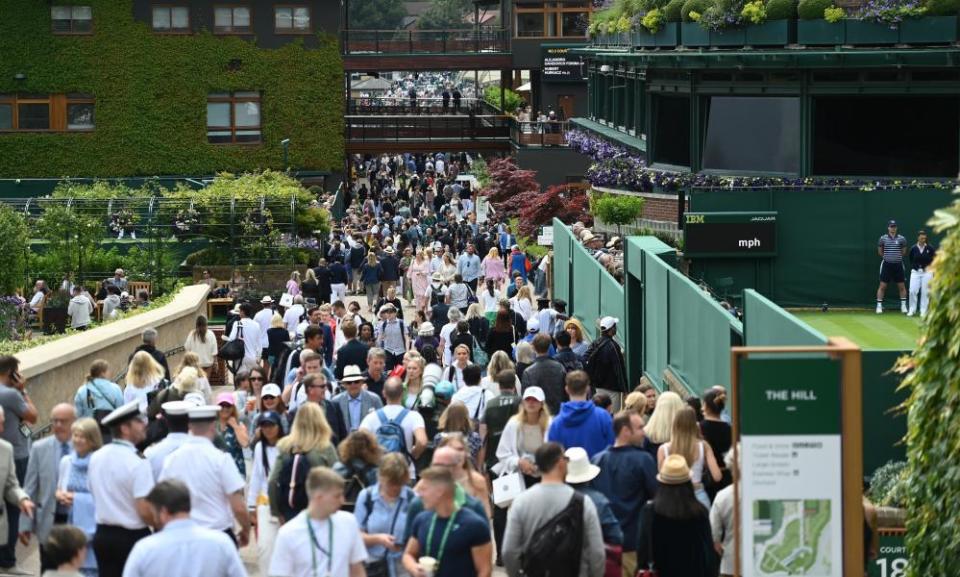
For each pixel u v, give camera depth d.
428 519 10.76
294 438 12.91
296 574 10.14
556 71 78.44
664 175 42.31
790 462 10.54
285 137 66.81
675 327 23.06
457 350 19.12
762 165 40.09
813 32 37.75
